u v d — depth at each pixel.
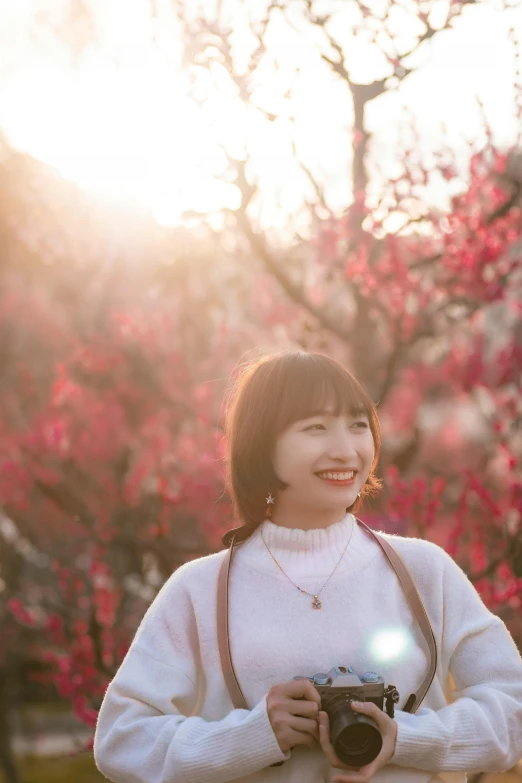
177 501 5.66
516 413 5.36
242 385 2.05
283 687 1.79
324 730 1.72
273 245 5.97
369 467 1.99
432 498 4.84
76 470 6.80
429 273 5.62
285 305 6.58
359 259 5.27
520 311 5.30
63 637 5.28
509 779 5.45
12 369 8.48
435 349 6.63
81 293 7.27
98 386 7.11
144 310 7.12
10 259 7.44
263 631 1.93
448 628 2.00
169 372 6.84
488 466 5.73
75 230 6.98
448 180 5.20
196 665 2.03
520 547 4.54
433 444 7.36
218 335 6.84
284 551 2.01
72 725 11.41
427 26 5.05
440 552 2.08
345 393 1.94
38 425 6.32
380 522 4.79
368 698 1.76
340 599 1.95
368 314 5.48
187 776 1.80
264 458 1.99
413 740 1.78
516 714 1.90
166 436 6.46
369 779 1.73
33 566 8.23
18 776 9.51
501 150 5.12
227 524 5.78
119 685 1.99
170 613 2.04
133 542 5.38
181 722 1.90
